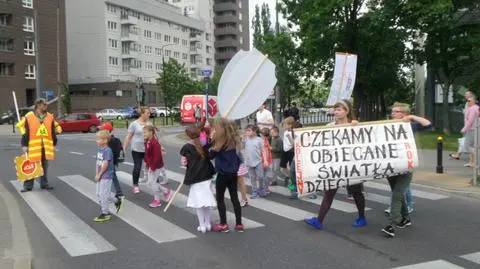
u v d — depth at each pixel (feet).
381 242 22.17
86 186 38.78
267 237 23.25
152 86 311.27
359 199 24.86
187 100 140.67
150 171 30.50
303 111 196.95
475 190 33.60
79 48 290.97
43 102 37.24
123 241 23.00
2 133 121.70
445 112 84.33
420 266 18.89
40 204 31.86
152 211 29.30
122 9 301.63
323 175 23.91
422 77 99.81
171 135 101.35
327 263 19.35
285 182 37.22
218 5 424.87
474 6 84.12
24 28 226.17
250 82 27.20
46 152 37.11
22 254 20.30
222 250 21.29
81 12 288.92
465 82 91.25
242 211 29.07
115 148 31.45
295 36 106.01
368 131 23.98
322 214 24.59
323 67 108.27
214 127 23.93
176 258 20.30
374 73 103.76
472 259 19.74
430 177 39.27
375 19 88.22
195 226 25.63
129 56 303.07
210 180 24.17
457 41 82.48
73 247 22.18
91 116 127.95
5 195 35.04
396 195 23.22
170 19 345.72
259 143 32.63
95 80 289.33
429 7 77.41
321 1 90.89
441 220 26.32
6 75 218.79
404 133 23.80
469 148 44.57
